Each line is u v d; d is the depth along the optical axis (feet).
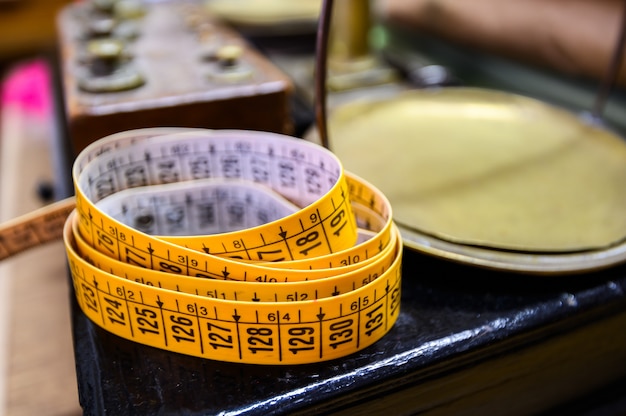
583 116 1.08
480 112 1.11
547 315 0.76
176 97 0.92
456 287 0.79
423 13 1.82
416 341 0.73
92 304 0.73
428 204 0.87
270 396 0.67
